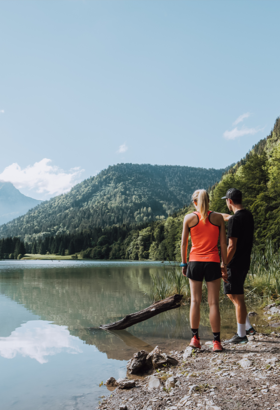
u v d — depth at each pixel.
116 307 7.91
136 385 2.95
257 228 25.69
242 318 3.77
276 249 9.16
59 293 10.91
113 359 3.85
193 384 2.56
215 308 3.43
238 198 3.88
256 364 2.80
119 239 128.38
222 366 2.89
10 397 2.74
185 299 8.59
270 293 7.49
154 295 9.09
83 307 7.95
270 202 26.52
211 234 3.45
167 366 3.29
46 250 151.25
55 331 5.41
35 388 2.96
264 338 3.89
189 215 3.55
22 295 10.38
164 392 2.55
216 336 3.46
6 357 3.96
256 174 30.50
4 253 133.38
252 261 8.89
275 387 2.22
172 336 4.89
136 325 5.86
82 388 2.96
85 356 4.00
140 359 3.45
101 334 5.20
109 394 2.79
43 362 3.74
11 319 6.47
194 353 3.50
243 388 2.29
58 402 2.62
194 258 3.51
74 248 145.62
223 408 2.00
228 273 3.81
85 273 25.47
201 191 3.57
